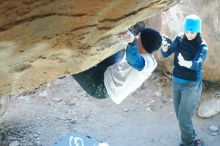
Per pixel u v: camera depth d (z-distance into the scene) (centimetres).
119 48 338
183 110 607
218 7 737
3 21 225
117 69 427
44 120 791
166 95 835
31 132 755
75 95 866
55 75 311
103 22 273
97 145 561
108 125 777
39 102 845
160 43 438
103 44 304
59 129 768
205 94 800
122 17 280
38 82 308
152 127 760
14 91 306
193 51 571
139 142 725
